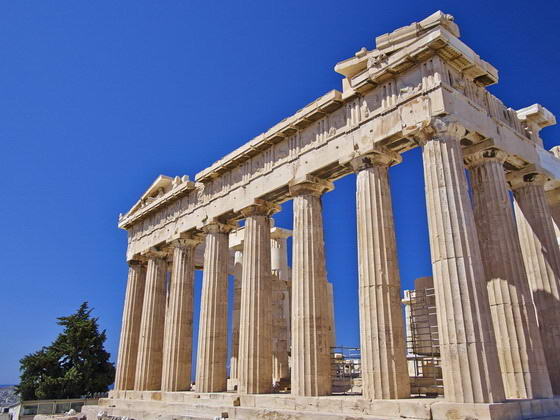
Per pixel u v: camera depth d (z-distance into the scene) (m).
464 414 14.83
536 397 17.64
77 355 47.97
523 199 23.42
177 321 30.59
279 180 25.14
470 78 20.55
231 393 24.41
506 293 19.00
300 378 20.91
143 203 38.84
